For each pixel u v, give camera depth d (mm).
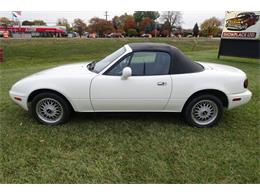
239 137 3850
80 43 29469
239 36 13875
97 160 3184
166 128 4105
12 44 24859
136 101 3961
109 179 2852
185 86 3924
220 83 3979
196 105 4094
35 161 3150
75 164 3100
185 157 3279
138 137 3791
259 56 13281
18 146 3488
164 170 3012
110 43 31625
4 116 4496
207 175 2938
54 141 3631
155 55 3961
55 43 27859
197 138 3793
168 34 76938
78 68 4383
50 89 3924
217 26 74250
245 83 4125
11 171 2961
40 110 4113
